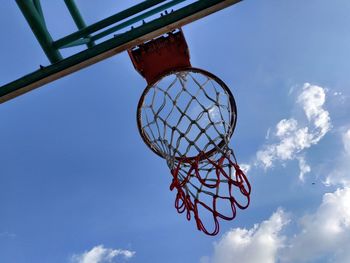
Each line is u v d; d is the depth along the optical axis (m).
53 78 1.39
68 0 1.80
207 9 1.26
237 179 1.74
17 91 1.40
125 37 1.32
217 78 1.75
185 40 1.63
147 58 1.65
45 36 1.49
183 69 1.63
